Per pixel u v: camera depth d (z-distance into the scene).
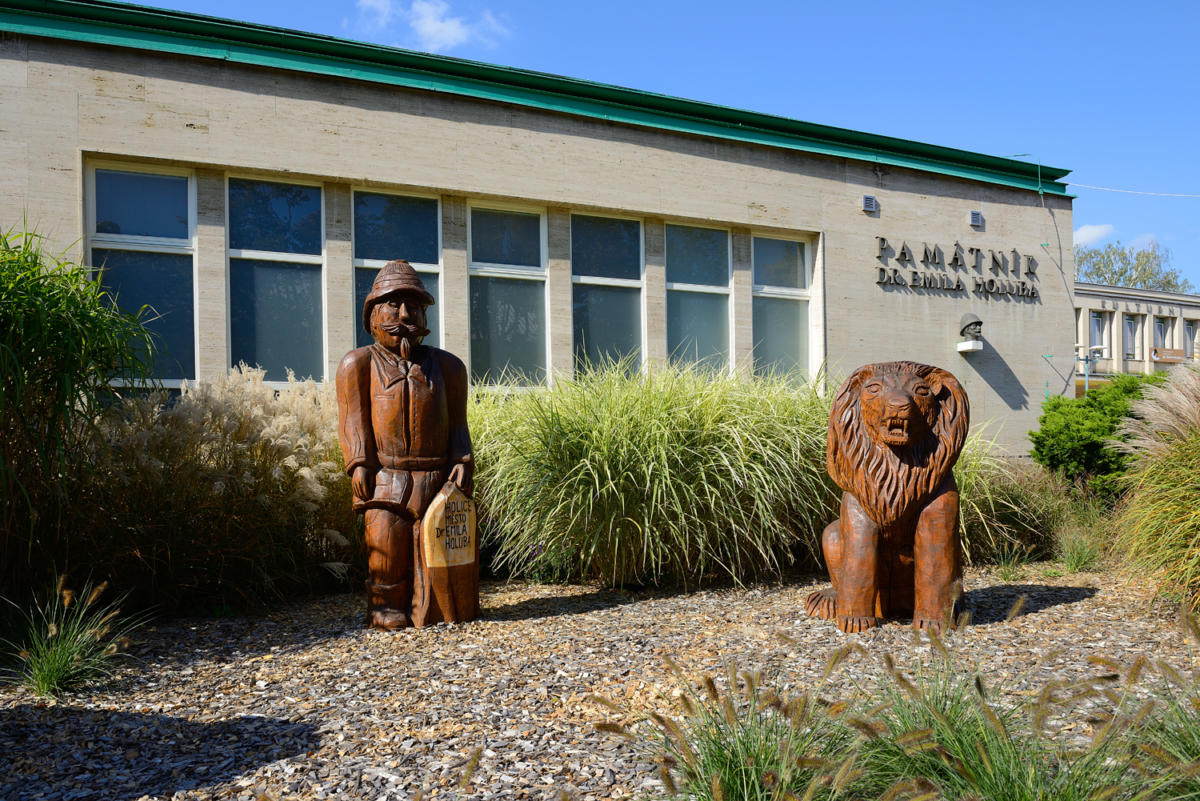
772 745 2.56
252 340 8.36
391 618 5.13
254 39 8.15
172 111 7.87
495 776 2.85
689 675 3.95
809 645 4.49
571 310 9.75
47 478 4.84
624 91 9.80
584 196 9.66
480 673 4.08
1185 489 5.05
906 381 4.79
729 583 6.39
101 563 5.24
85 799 2.77
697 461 6.24
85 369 5.00
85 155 7.66
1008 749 2.44
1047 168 12.79
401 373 5.29
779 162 10.89
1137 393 9.82
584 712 3.47
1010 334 12.53
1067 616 5.11
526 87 9.36
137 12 7.68
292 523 6.04
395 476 5.25
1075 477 9.41
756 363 10.90
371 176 8.66
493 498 6.56
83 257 7.56
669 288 10.38
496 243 9.51
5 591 4.89
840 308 11.22
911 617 5.10
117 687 3.99
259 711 3.61
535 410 6.44
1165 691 2.92
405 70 8.77
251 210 8.39
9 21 7.30
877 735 2.45
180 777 2.93
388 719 3.45
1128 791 2.34
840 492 6.75
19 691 3.90
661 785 2.72
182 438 5.48
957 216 12.20
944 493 4.84
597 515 6.08
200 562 5.59
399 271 5.39
